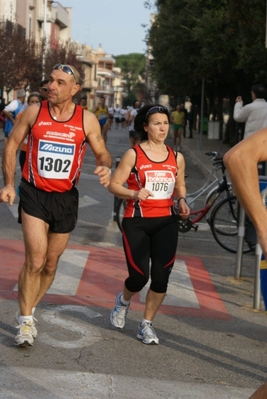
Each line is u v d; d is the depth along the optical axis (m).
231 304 8.41
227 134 43.16
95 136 6.34
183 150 41.28
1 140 39.25
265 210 3.55
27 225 6.17
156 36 42.47
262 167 11.66
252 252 11.52
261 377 6.04
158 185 6.59
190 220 11.71
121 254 10.71
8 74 47.19
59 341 6.57
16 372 5.70
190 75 39.53
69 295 8.23
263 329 7.51
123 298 6.94
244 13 20.27
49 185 6.21
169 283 9.16
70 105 6.29
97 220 13.59
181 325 7.42
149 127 6.65
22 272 6.30
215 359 6.43
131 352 6.43
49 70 63.94
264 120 11.95
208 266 10.38
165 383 5.72
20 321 6.36
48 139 6.18
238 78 33.44
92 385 5.55
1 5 61.66
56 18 92.88
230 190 11.73
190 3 25.83
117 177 6.61
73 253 10.48
